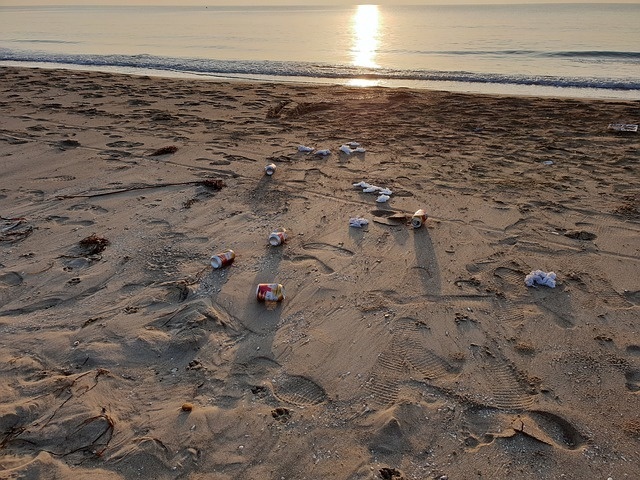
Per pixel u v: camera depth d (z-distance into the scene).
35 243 2.50
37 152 3.91
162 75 8.57
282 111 5.27
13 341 1.79
